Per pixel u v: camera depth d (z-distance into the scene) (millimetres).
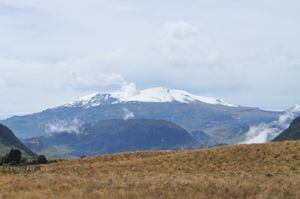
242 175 58812
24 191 38344
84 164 83812
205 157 76062
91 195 35938
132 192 37531
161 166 72375
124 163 77812
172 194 36844
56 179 48000
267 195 37094
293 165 64938
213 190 40188
